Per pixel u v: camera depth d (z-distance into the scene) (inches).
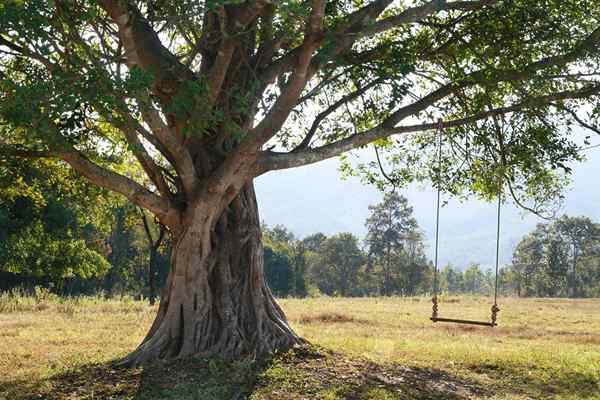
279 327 529.3
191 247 497.0
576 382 519.2
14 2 343.6
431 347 642.8
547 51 546.3
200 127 405.7
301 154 509.7
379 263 4222.4
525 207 593.0
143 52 456.1
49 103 349.4
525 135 568.7
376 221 4185.5
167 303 508.4
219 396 415.2
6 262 1764.3
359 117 629.9
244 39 484.1
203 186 484.7
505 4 526.9
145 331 748.6
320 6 403.9
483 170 609.9
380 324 970.7
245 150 464.4
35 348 597.9
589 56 511.8
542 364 569.3
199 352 486.6
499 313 1336.1
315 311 1133.7
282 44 546.6
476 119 542.0
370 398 423.5
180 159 465.7
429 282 4077.3
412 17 463.2
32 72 398.9
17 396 417.7
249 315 518.0
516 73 521.7
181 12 417.4
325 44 426.0
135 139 432.8
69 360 523.5
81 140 525.7
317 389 432.8
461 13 558.6
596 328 1072.2
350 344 613.3
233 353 490.3
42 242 1779.0
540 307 1626.5
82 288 2564.0
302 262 4018.2
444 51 569.6
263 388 430.6
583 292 4133.9
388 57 501.7
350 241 4352.9
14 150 462.6
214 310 503.8
